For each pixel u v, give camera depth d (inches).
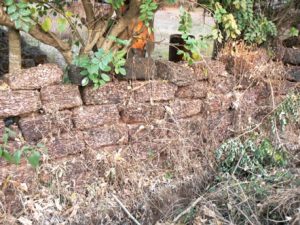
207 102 118.4
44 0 94.9
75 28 101.7
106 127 102.1
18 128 90.7
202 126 118.8
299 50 139.9
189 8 111.5
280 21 140.1
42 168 93.9
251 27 128.0
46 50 152.1
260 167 113.7
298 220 84.6
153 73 105.7
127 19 101.8
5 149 84.5
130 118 105.3
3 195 89.4
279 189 97.7
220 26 128.2
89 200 98.7
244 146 118.6
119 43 101.2
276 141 123.2
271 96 129.9
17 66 95.9
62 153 96.5
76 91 94.9
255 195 98.3
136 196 104.0
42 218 91.7
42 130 92.3
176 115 112.8
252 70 125.5
